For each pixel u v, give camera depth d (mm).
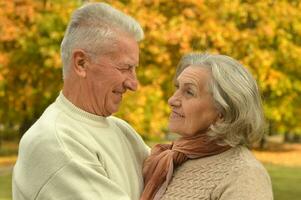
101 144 3154
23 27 14453
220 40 13328
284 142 30375
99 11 3113
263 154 22984
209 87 3098
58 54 13516
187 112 3154
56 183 2893
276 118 17766
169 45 13430
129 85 3156
